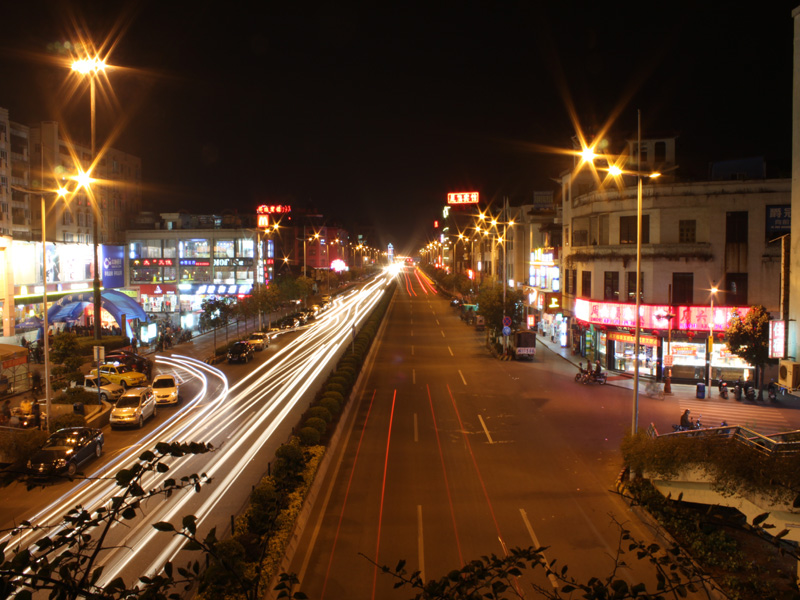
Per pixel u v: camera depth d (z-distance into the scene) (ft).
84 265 176.96
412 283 492.13
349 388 100.78
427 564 45.44
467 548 48.19
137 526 51.24
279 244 376.07
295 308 271.69
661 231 114.83
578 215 139.33
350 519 53.62
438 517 54.24
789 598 17.61
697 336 111.24
